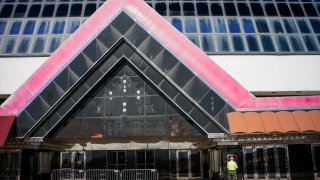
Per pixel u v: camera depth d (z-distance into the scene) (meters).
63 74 18.64
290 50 26.75
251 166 18.27
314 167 18.27
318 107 18.02
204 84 18.31
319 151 18.34
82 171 23.19
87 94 19.30
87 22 19.22
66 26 28.34
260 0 30.25
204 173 24.75
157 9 29.25
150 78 18.89
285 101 18.12
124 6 19.30
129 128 19.05
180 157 26.64
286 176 18.27
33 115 18.36
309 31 28.16
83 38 18.98
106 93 19.44
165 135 18.92
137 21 19.03
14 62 25.88
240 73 25.52
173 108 19.16
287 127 17.30
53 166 22.23
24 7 29.72
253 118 17.59
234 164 17.25
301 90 25.19
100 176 22.75
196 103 18.16
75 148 25.27
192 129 18.91
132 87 19.45
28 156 18.52
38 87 18.56
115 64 19.11
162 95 19.33
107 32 19.03
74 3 30.08
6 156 18.52
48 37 27.56
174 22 28.38
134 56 19.11
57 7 29.77
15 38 27.45
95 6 29.80
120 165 26.88
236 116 17.66
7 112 18.36
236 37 27.47
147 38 18.92
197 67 18.47
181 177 26.34
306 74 25.70
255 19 28.81
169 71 18.56
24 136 18.17
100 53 18.83
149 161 26.84
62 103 18.77
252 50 26.61
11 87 24.89
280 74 25.61
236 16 28.95
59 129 18.98
